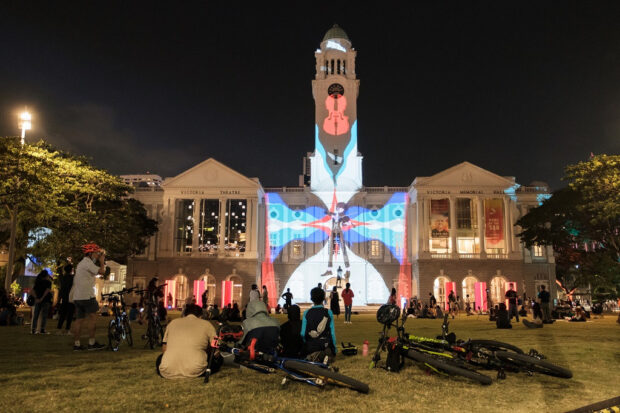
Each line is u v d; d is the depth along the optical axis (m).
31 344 14.71
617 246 42.59
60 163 37.12
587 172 39.97
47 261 41.53
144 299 23.23
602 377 9.47
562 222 46.72
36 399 7.46
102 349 13.62
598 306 42.41
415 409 7.06
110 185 44.56
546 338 17.33
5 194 31.75
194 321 9.23
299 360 8.62
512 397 7.81
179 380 8.84
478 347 10.12
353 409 7.00
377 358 10.31
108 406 7.08
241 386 8.34
